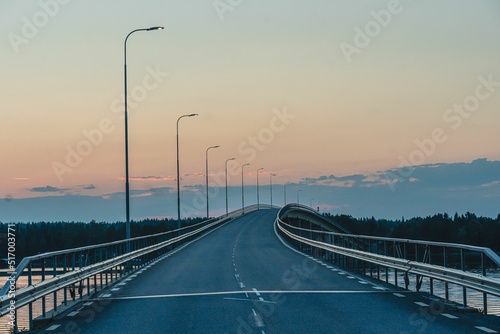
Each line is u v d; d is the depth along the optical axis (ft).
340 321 52.34
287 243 199.11
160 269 111.96
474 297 74.28
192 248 180.04
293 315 55.77
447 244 59.88
